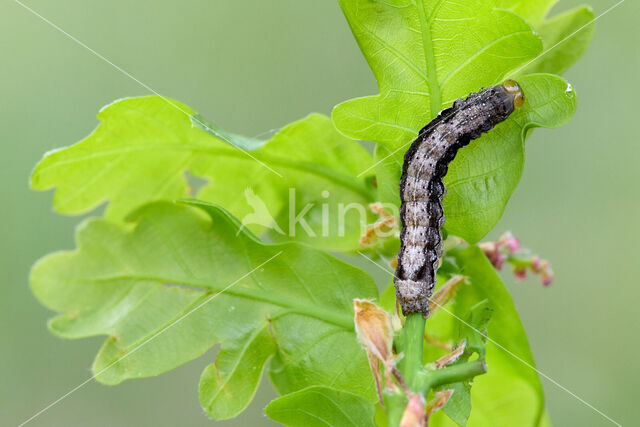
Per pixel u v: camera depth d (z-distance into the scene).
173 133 0.32
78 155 0.32
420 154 0.31
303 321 0.31
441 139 0.31
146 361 0.31
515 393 0.33
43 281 0.32
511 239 0.32
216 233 0.32
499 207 0.31
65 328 0.31
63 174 0.32
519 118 0.31
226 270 0.31
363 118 0.31
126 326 0.31
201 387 0.31
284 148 0.32
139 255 0.32
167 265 0.32
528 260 0.32
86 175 0.32
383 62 0.31
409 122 0.31
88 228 0.32
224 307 0.31
